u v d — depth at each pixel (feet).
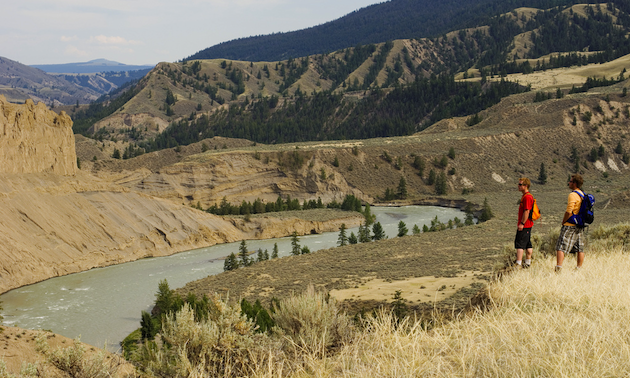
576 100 619.26
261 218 327.26
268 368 26.86
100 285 192.75
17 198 222.69
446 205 438.81
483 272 142.61
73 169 272.72
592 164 527.40
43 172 249.96
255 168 464.24
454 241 227.20
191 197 422.41
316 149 506.48
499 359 21.80
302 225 328.49
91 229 241.76
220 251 270.46
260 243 295.69
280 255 255.09
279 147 529.86
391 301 114.52
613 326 24.44
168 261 243.19
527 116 612.70
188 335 29.78
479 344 23.41
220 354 29.35
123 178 433.89
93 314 154.10
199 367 27.35
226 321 30.83
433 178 483.10
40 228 219.41
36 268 201.36
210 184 433.89
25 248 204.44
